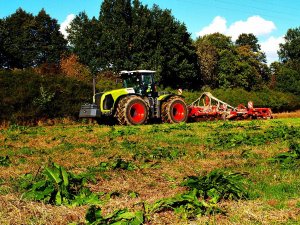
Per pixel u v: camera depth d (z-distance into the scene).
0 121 20.59
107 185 6.00
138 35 42.44
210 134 13.51
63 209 4.69
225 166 7.46
